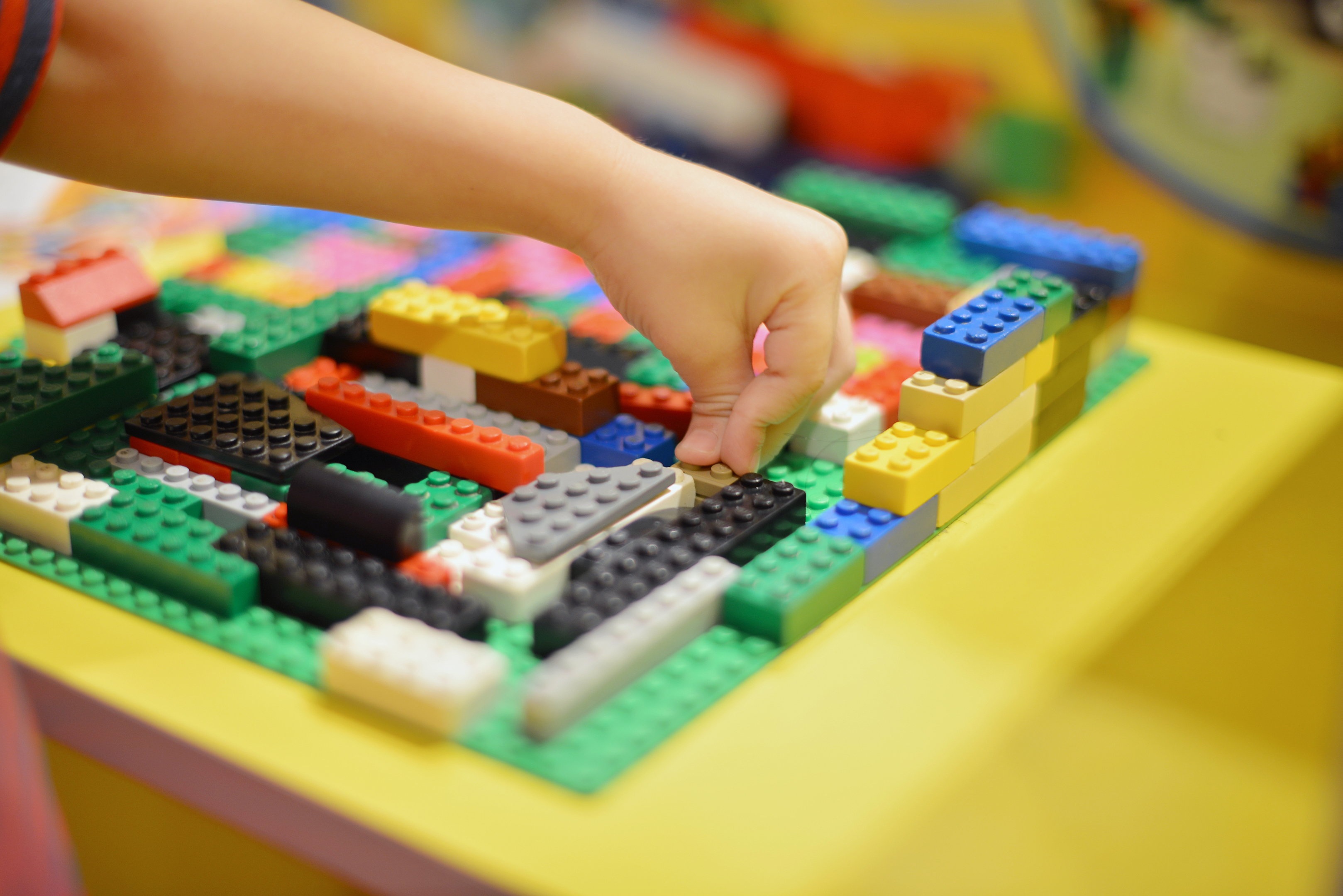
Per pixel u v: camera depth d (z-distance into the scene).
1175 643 0.62
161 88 0.60
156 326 0.72
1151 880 0.57
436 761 0.57
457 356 0.68
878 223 0.80
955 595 0.62
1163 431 0.70
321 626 0.60
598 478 0.63
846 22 1.21
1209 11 1.01
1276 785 0.59
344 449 0.65
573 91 1.36
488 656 0.58
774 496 0.63
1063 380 0.69
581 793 0.56
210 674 0.59
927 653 0.60
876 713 0.58
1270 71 1.00
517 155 0.62
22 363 0.68
